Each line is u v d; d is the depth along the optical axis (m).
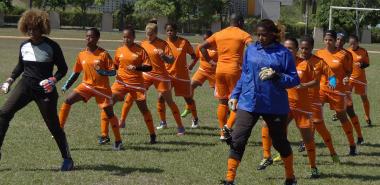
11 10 57.56
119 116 12.38
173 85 11.24
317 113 8.45
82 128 10.82
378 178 7.86
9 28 49.72
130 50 9.58
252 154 9.11
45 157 8.34
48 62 7.21
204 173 7.78
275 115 6.57
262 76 6.30
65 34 45.84
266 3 69.19
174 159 8.55
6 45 33.09
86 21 58.12
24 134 9.98
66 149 7.61
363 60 12.40
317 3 63.53
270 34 6.45
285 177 7.45
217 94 9.89
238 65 9.60
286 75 6.39
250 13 69.06
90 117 12.05
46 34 7.18
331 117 13.53
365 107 12.57
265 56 6.47
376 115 14.04
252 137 10.51
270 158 8.16
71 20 58.66
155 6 55.84
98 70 8.77
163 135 10.51
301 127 7.74
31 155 8.44
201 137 10.40
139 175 7.57
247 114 6.58
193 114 11.48
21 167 7.74
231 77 9.59
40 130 10.38
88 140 9.73
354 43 12.41
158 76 10.51
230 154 6.67
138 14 57.91
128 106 10.88
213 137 10.44
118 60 9.70
